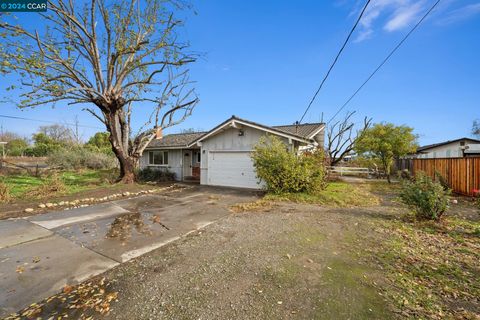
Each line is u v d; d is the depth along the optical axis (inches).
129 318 87.7
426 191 209.5
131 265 131.5
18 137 1647.4
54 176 396.2
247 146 458.6
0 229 197.5
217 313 89.7
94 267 129.7
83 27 399.2
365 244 156.6
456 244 155.8
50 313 91.5
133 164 496.7
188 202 315.3
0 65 313.4
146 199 337.7
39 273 123.3
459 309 89.7
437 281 109.7
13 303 98.2
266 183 399.2
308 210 260.7
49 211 262.5
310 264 128.3
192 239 171.5
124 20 425.4
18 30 327.3
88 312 91.5
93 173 668.1
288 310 90.8
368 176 721.6
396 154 548.7
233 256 139.6
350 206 282.8
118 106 439.2
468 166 341.7
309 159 360.2
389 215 234.7
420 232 180.9
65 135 1507.1
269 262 131.1
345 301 95.3
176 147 588.4
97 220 226.8
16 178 500.1
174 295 101.7
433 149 788.0
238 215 241.3
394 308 90.4
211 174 506.9
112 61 421.7
